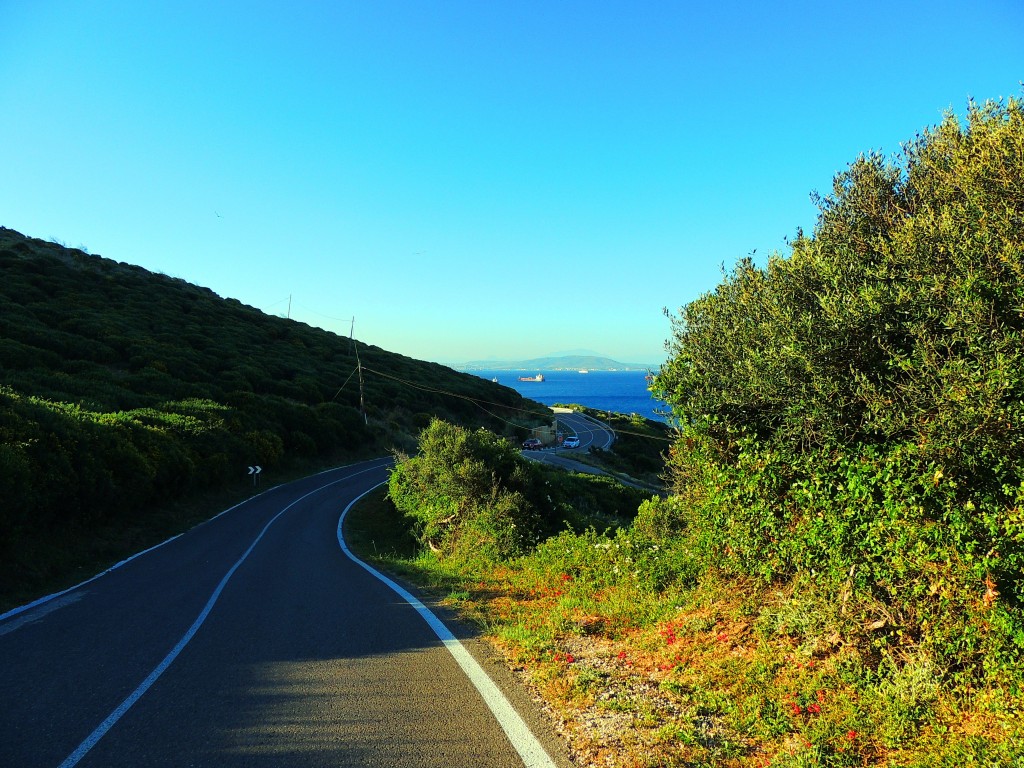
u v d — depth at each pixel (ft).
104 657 18.92
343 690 15.08
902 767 10.04
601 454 167.63
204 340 176.76
